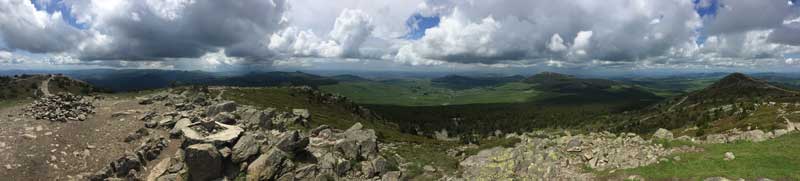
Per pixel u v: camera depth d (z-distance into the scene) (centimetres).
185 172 3422
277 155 3656
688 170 3209
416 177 4400
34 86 11906
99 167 3512
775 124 7300
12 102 8106
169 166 3522
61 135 3966
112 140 4053
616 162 3662
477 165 4322
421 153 5728
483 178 3778
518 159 3975
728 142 4053
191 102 7025
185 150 3525
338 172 4000
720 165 3219
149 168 3572
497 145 5719
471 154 5478
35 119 4412
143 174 3456
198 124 4269
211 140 3669
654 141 4109
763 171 2966
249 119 5878
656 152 3778
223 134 3944
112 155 3731
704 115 19575
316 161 4072
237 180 3456
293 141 4050
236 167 3584
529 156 3984
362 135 5578
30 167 3281
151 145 3900
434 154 5678
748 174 2952
